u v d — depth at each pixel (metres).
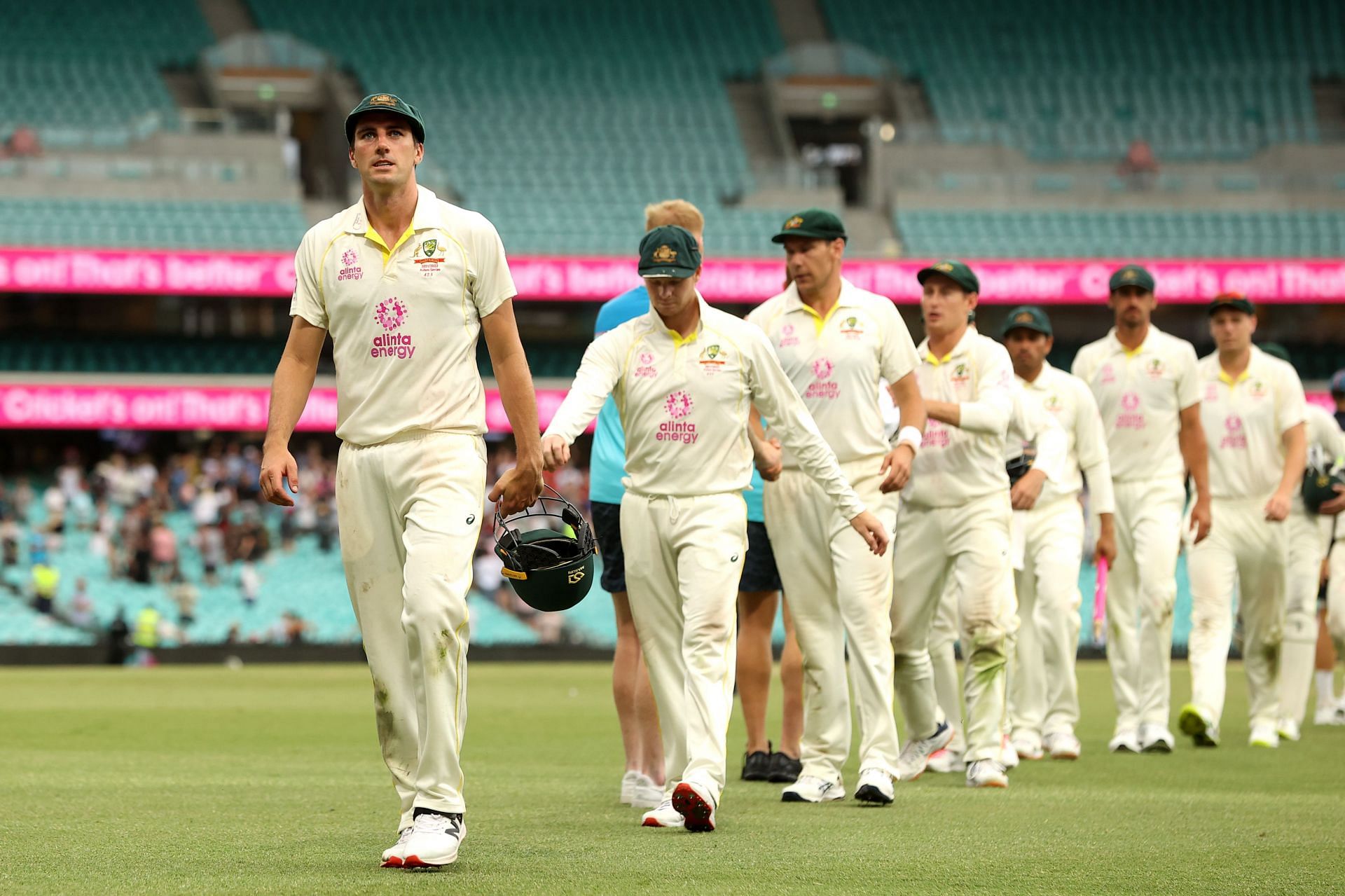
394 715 17.94
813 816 22.02
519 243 117.88
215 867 17.16
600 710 47.59
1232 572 35.12
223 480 106.56
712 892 15.61
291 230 116.31
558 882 16.12
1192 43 144.88
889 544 22.53
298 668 83.56
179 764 30.50
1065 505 33.22
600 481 25.14
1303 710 37.75
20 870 16.94
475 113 134.62
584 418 20.48
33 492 109.38
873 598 23.47
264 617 97.44
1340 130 136.75
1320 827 21.06
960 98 140.12
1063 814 22.36
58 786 26.11
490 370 110.44
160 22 138.75
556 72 139.88
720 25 146.25
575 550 19.22
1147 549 33.72
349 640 95.94
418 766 17.80
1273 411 34.78
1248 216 122.62
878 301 24.16
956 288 26.19
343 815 22.14
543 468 19.50
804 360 23.95
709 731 20.41
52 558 100.12
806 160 146.75
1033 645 32.59
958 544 26.02
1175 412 34.00
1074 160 127.62
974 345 26.34
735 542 21.05
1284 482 34.31
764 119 140.75
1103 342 35.06
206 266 105.00
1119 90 140.62
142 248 111.50
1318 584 38.22
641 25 145.25
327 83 135.75
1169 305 121.38
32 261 102.56
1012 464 31.08
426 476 17.44
